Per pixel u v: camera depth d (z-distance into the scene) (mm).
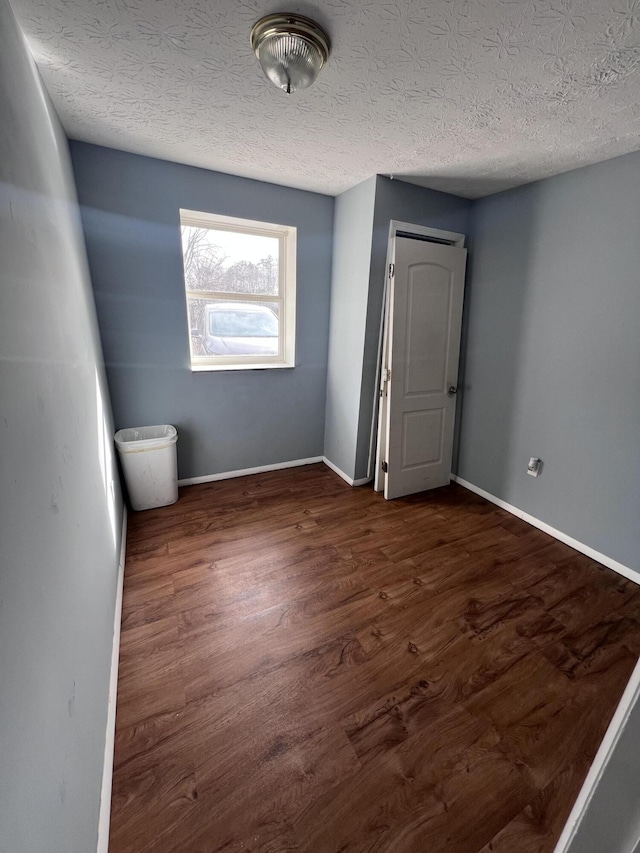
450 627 1707
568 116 1628
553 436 2396
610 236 2006
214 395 2947
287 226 2846
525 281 2479
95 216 2260
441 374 2918
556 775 1163
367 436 3035
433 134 1844
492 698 1394
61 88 1516
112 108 1696
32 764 625
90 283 2225
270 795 1100
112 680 1375
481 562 2168
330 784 1129
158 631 1647
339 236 2945
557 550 2295
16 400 726
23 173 977
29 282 925
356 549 2264
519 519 2643
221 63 1367
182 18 1146
